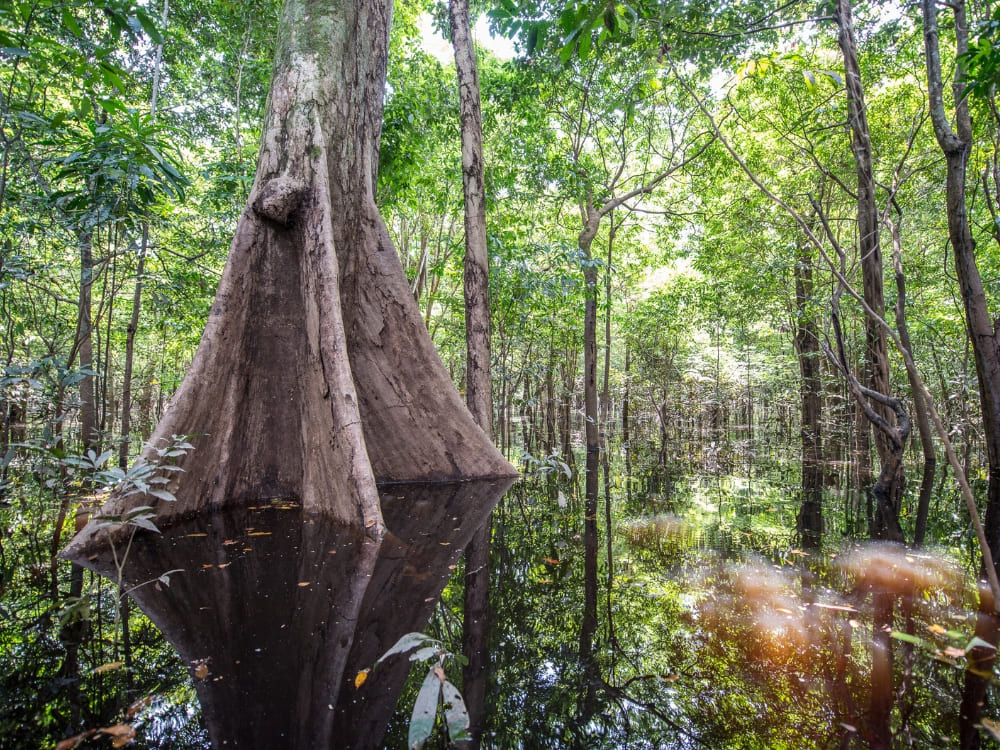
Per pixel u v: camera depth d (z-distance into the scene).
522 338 11.47
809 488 5.18
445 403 4.84
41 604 2.01
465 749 1.27
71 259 7.07
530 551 2.89
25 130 3.87
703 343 15.64
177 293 7.33
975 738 1.28
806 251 8.48
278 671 1.55
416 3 9.95
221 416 3.65
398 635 1.80
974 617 1.98
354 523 3.10
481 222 6.17
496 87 9.18
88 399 7.82
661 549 2.96
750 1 6.88
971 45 3.10
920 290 9.73
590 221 10.42
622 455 8.91
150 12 6.91
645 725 1.36
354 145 4.47
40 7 2.92
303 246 3.92
